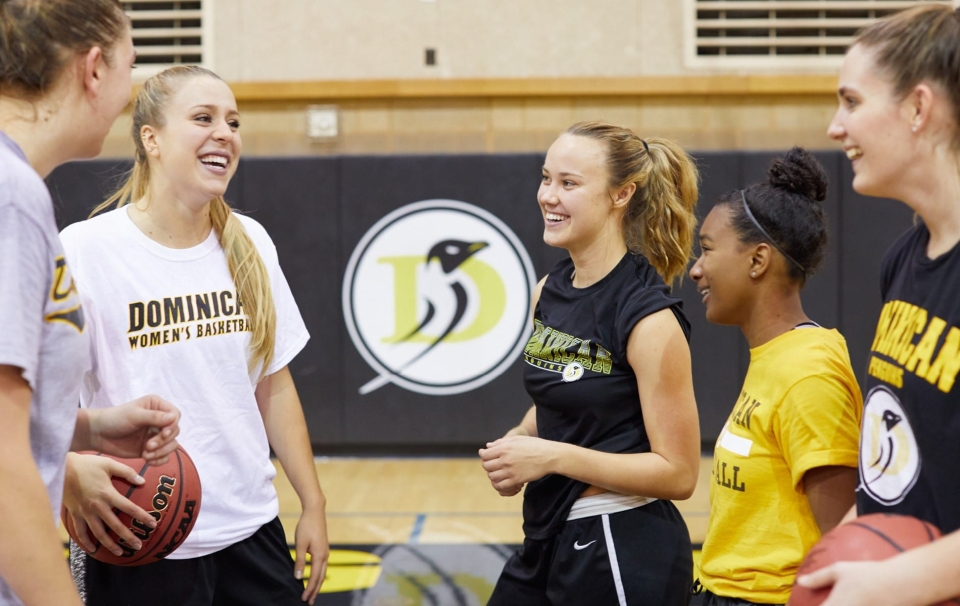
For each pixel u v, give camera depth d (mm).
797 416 1443
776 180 1623
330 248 5047
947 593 919
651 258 1842
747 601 1517
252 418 1801
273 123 5270
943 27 1061
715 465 1623
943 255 1088
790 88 5117
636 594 1592
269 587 1809
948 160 1076
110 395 1656
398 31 5332
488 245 5008
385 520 3975
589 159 1662
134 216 1735
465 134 5266
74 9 1117
